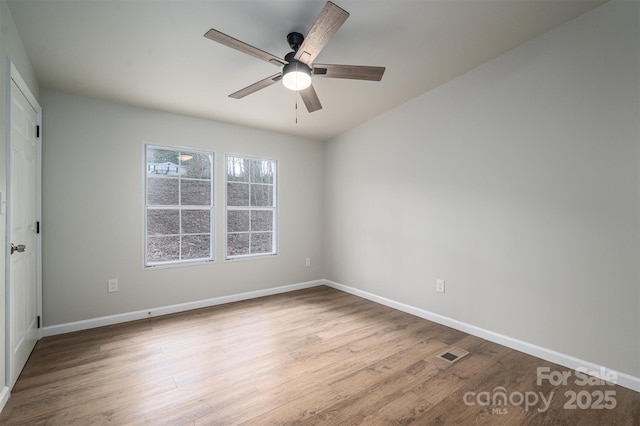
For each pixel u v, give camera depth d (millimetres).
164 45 2365
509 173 2703
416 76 3057
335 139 4641
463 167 3041
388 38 2455
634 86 2072
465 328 3033
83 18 2043
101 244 3141
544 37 2469
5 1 1843
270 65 2686
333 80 3086
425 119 3383
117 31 2186
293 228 4570
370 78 2305
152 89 3004
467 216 3014
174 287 3576
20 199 2256
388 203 3824
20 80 2113
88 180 3070
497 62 2768
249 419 1791
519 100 2627
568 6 2191
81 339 2826
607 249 2195
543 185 2498
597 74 2217
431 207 3336
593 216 2252
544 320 2506
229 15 2086
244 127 4090
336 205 4645
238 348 2684
